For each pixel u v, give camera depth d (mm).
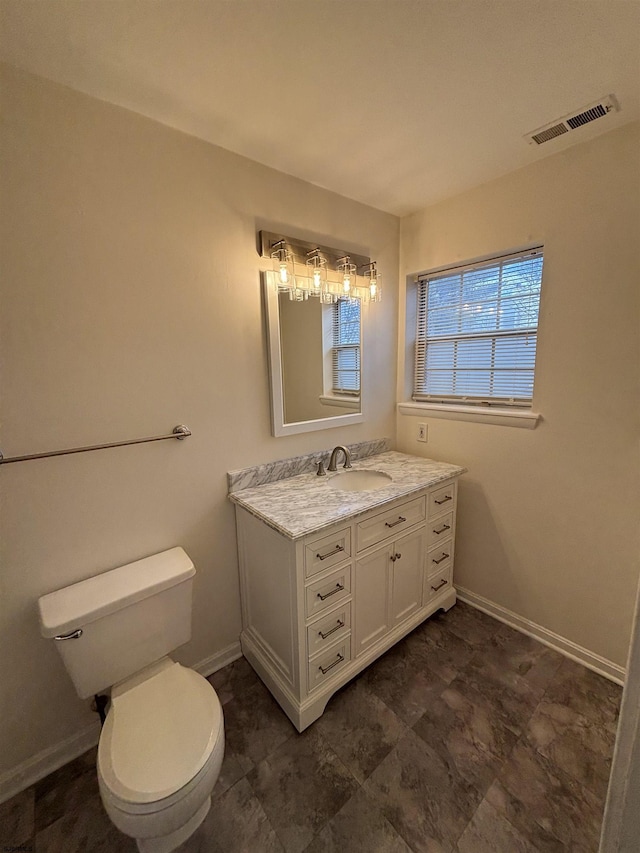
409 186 1835
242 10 905
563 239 1594
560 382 1681
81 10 891
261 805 1200
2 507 1170
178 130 1373
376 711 1508
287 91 1191
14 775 1262
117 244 1288
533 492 1836
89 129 1194
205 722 1105
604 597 1656
